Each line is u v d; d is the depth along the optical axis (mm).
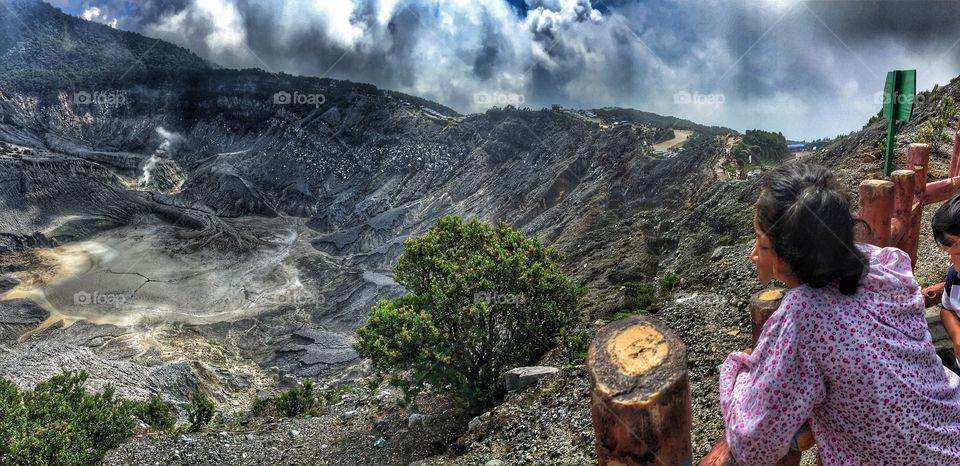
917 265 8383
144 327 77938
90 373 37062
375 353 17188
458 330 17312
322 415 25203
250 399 46562
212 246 125688
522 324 18094
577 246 53281
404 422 18266
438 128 173750
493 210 110625
